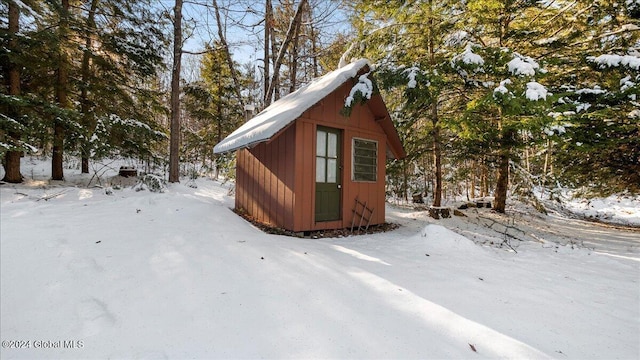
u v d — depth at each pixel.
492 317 2.68
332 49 12.62
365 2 7.93
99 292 2.82
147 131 9.76
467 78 6.50
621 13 6.42
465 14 7.22
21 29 7.96
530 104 4.91
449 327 2.48
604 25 7.00
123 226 4.70
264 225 6.41
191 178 12.65
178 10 10.73
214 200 8.52
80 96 9.38
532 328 2.52
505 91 5.04
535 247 5.73
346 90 6.81
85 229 4.35
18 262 3.20
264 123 6.26
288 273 3.49
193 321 2.44
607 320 2.71
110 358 2.02
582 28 7.25
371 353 2.10
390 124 7.50
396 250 4.93
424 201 14.22
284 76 16.95
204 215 5.88
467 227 7.68
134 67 10.30
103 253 3.61
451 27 7.55
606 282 3.73
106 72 10.01
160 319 2.45
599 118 6.24
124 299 2.73
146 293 2.84
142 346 2.13
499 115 6.73
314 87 6.97
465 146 8.67
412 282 3.43
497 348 2.21
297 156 5.94
